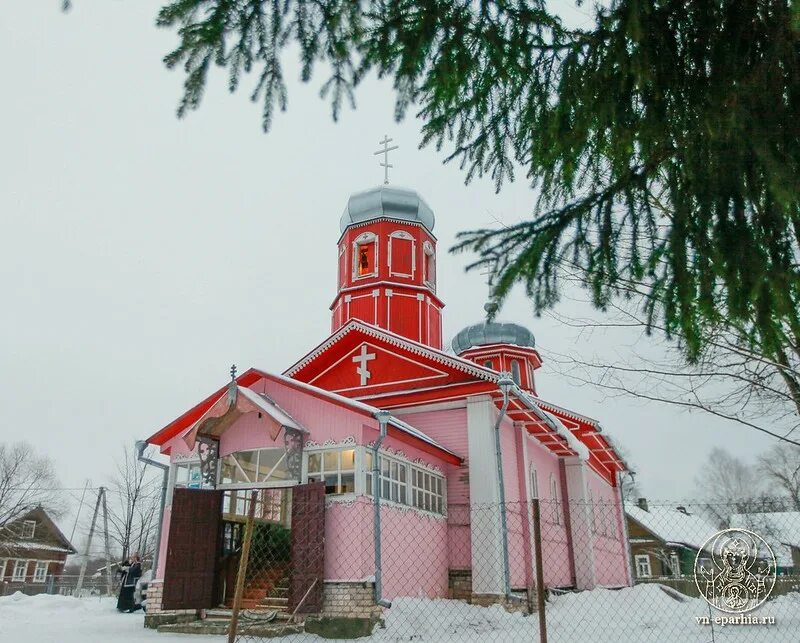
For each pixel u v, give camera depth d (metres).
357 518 12.97
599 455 26.22
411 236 24.00
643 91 4.02
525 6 4.24
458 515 16.52
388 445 14.43
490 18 4.35
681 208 3.90
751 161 3.70
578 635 12.08
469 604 15.20
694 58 3.92
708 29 3.86
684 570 39.66
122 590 18.03
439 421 17.77
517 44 4.37
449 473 17.03
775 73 3.69
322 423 13.99
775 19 3.69
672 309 4.06
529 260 4.16
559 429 19.69
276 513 16.11
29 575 46.12
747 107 3.63
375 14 4.39
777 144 3.59
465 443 17.28
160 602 14.06
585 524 21.61
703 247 3.81
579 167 4.61
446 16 4.34
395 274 23.38
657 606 16.41
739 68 3.80
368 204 24.20
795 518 21.61
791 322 3.68
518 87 4.66
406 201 24.30
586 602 17.02
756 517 21.59
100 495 31.33
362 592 12.48
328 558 12.91
